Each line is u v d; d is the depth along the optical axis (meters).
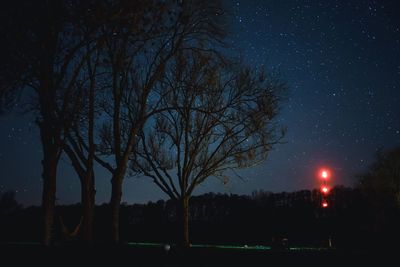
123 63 18.66
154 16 17.20
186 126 27.47
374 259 13.30
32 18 15.20
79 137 18.58
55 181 16.27
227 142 28.06
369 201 39.53
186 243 27.98
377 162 40.22
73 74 16.53
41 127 16.33
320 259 13.47
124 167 18.66
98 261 13.29
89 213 17.64
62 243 17.28
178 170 28.86
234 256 14.03
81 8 15.28
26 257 13.12
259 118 25.75
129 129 25.02
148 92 19.97
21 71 15.43
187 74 25.34
